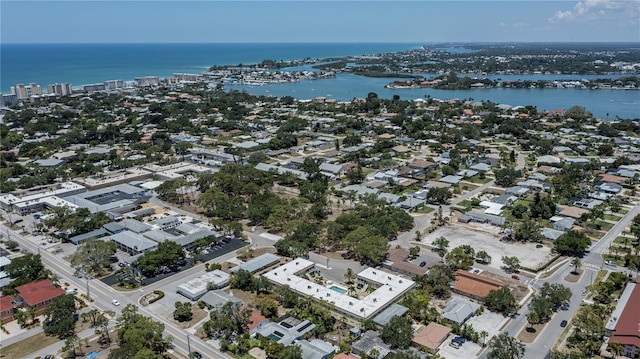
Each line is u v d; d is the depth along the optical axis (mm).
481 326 117562
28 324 122125
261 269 149500
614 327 111750
